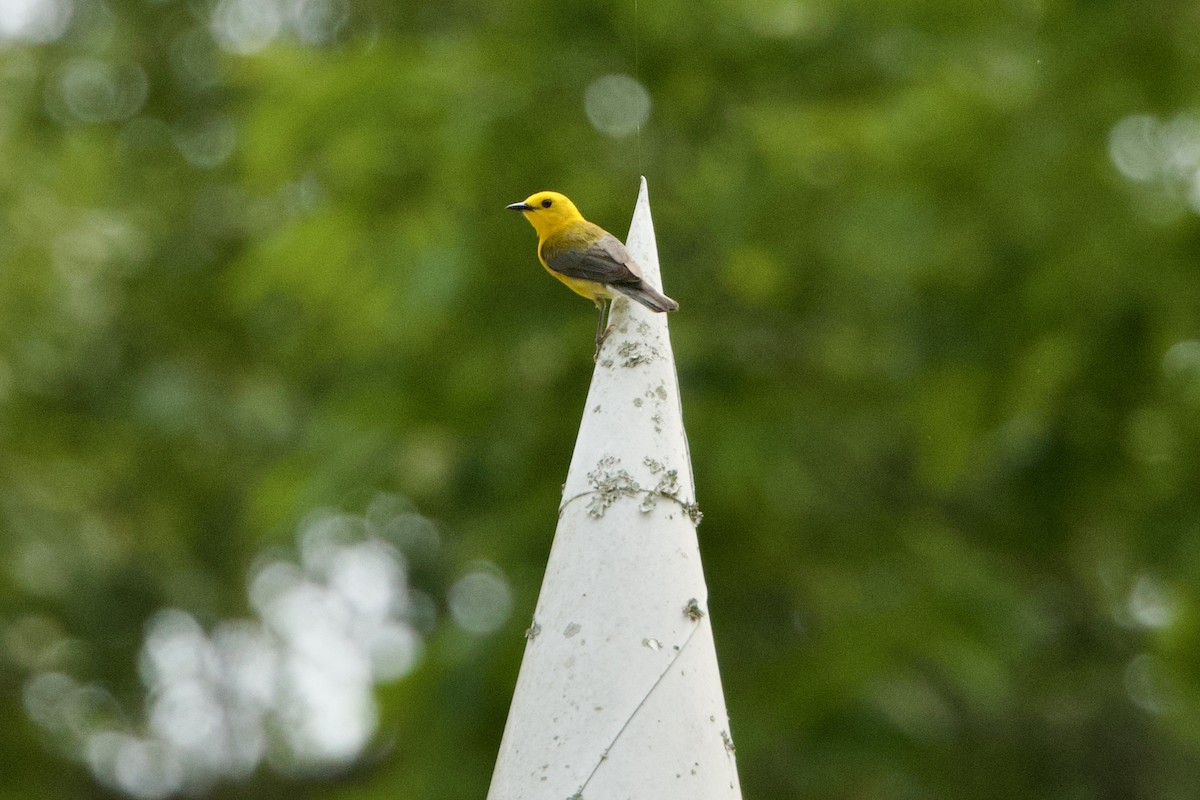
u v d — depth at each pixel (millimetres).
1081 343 14531
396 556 22203
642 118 15094
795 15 15133
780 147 14617
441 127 14648
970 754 17016
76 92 24656
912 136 14852
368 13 20453
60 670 21375
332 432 15461
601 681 5875
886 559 14875
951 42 15695
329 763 23641
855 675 13922
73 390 22406
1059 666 17688
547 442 14305
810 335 15344
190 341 23141
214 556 23156
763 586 14375
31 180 20484
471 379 14648
